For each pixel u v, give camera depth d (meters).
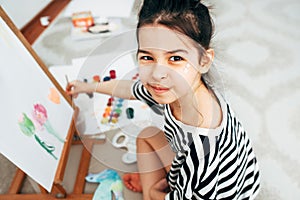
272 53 1.50
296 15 1.71
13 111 0.75
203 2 0.60
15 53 0.81
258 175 0.85
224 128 0.63
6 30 0.79
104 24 1.64
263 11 1.76
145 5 0.57
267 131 1.17
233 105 1.27
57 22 1.88
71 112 1.01
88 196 0.96
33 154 0.79
